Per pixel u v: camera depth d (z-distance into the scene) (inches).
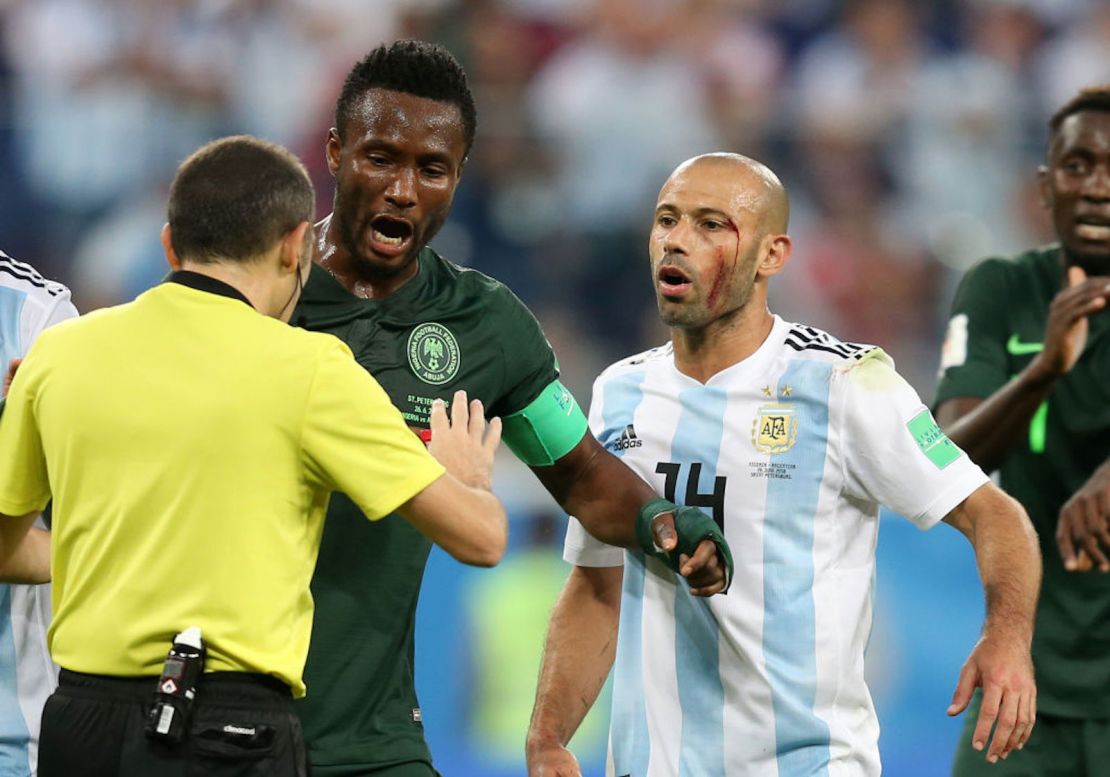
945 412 701.9
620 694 561.6
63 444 444.5
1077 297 625.9
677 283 542.3
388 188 501.4
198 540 431.5
